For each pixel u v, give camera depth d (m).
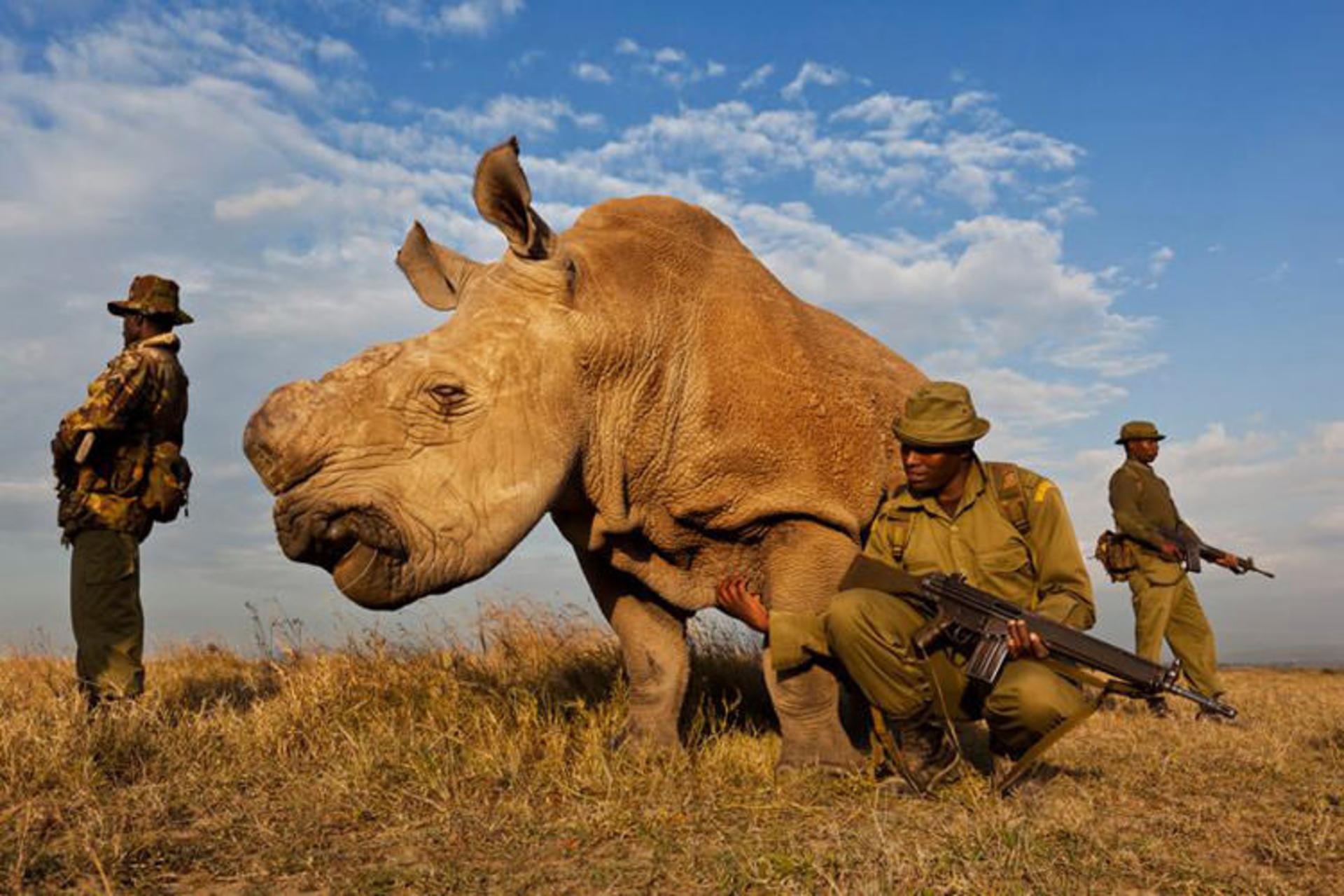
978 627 4.27
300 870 3.69
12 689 6.99
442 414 4.62
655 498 5.33
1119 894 3.34
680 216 5.67
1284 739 6.44
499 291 4.94
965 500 4.54
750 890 3.36
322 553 4.53
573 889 3.45
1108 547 9.30
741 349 5.37
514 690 6.11
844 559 5.34
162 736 5.22
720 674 7.09
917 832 3.90
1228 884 3.43
